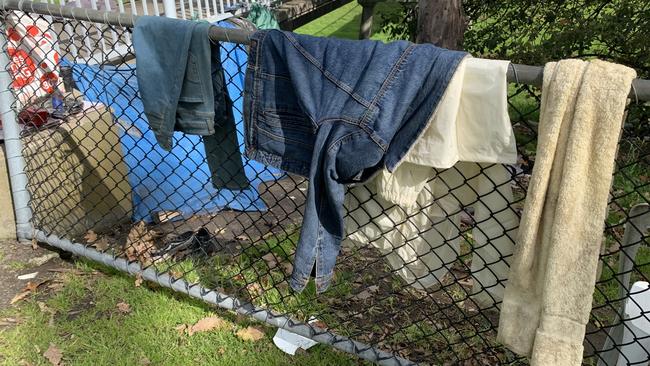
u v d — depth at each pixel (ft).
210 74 7.38
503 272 6.93
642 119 13.96
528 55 16.80
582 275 5.53
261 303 9.62
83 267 10.61
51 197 11.30
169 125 7.73
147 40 7.52
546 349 5.87
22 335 8.99
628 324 6.84
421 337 8.99
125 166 12.68
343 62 6.21
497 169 6.25
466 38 18.60
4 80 10.00
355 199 7.29
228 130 8.02
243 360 8.59
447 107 5.74
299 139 6.80
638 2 16.05
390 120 5.93
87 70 11.85
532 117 15.31
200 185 13.10
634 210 6.35
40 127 11.27
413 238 7.18
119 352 8.69
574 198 5.32
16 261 10.78
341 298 9.91
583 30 16.05
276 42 6.62
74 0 16.61
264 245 11.63
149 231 12.10
